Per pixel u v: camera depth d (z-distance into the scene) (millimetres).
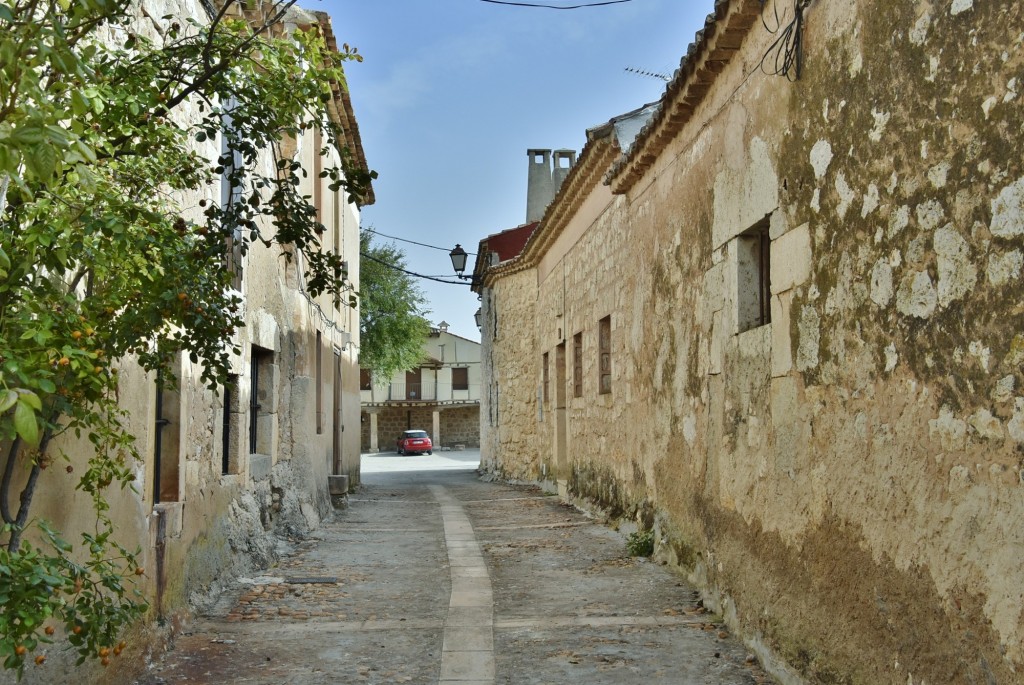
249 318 8266
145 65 3945
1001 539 2875
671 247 7543
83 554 4051
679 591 6656
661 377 7887
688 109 6828
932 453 3314
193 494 6191
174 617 5504
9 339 2793
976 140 3045
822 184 4340
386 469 33094
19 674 2750
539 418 17391
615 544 8977
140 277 3516
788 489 4734
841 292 4113
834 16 4211
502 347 20953
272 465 9578
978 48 3037
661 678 4703
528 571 7691
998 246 2918
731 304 5812
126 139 3744
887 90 3689
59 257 2805
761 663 4934
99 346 3371
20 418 2086
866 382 3863
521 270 19141
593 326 12000
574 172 12039
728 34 5523
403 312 32969
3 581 2672
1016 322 2828
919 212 3428
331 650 5254
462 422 52875
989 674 2928
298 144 10758
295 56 4648
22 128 2047
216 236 4191
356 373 19562
